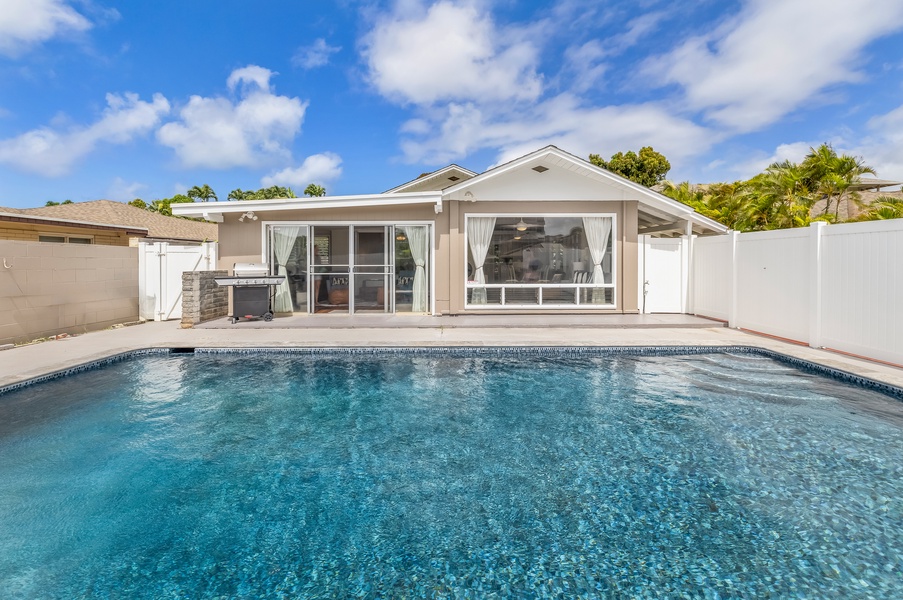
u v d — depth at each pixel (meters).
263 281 9.85
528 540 2.79
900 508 3.06
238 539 2.82
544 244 11.07
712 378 6.11
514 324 9.47
